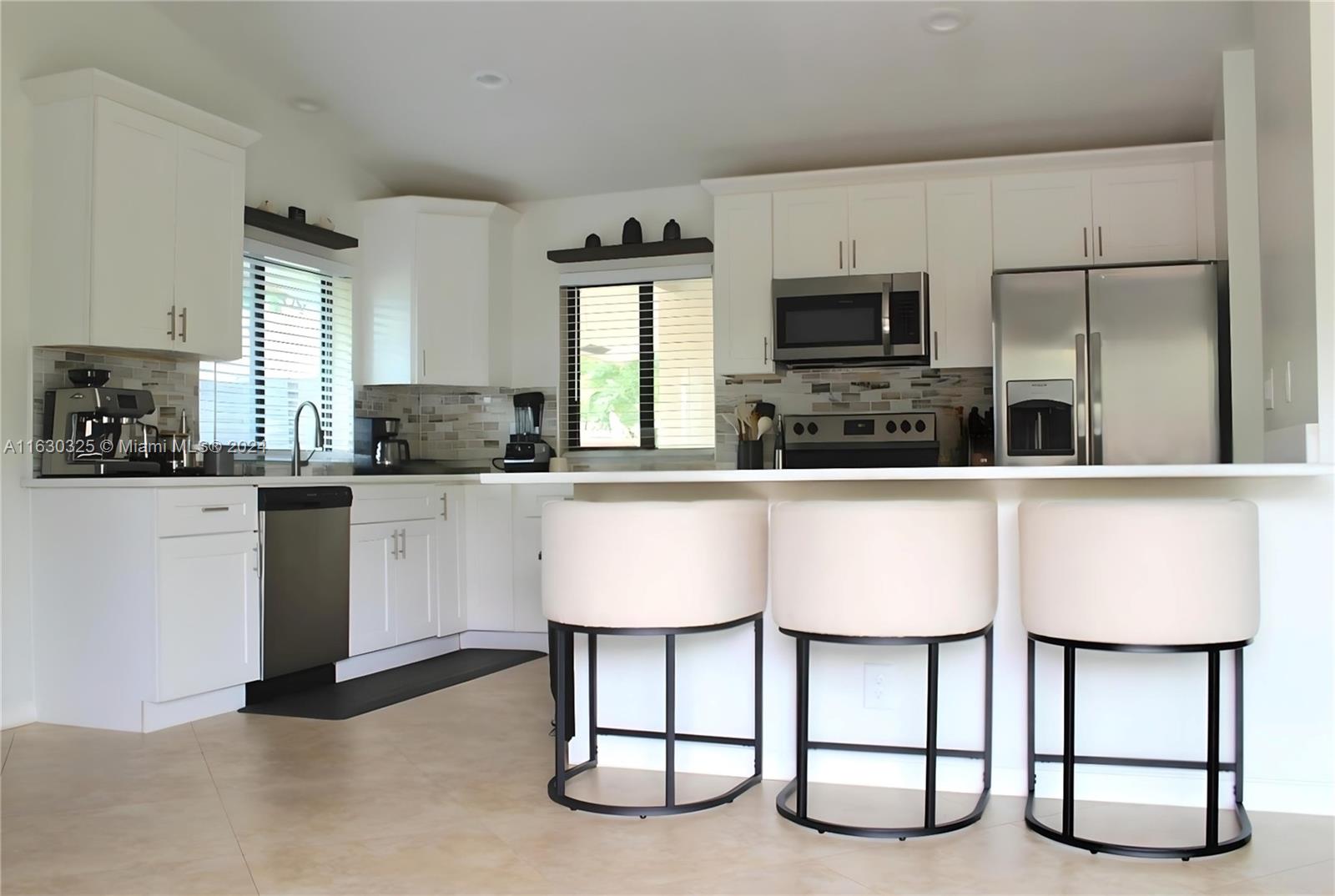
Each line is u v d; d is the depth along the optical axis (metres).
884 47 4.09
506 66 4.33
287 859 2.29
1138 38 3.99
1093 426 4.40
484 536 5.36
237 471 4.69
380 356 5.46
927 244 4.97
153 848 2.38
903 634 2.28
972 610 2.33
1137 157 4.69
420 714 3.78
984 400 5.21
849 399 5.38
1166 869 2.14
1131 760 2.59
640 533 2.43
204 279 4.12
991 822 2.46
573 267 5.82
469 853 2.32
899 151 5.19
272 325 4.96
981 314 4.89
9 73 3.66
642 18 3.92
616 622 2.45
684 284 5.69
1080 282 4.46
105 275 3.69
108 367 4.02
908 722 2.75
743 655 2.88
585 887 2.10
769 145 5.13
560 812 2.60
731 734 2.89
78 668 3.64
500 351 5.70
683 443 5.67
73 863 2.29
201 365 4.54
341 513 4.41
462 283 5.52
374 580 4.60
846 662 2.79
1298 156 2.79
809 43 4.07
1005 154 5.23
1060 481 2.66
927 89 4.47
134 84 3.74
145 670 3.52
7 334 3.67
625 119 4.83
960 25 3.91
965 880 2.10
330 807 2.67
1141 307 4.39
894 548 2.28
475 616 5.36
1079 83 4.39
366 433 5.51
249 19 4.09
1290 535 2.52
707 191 5.55
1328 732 2.49
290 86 4.59
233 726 3.61
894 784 2.75
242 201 4.33
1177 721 2.58
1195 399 4.31
